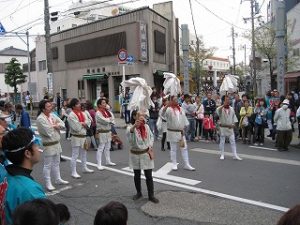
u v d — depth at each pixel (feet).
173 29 110.42
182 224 19.71
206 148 43.60
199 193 25.11
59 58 115.65
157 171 31.81
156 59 95.96
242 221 19.86
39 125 26.78
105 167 34.24
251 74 131.54
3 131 12.78
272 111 48.78
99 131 33.65
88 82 104.68
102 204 23.47
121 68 92.99
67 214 8.29
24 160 9.64
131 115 23.79
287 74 91.50
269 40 116.67
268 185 26.73
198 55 150.41
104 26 97.40
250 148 43.42
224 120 36.27
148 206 22.65
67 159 38.93
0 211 9.04
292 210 5.72
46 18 73.46
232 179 28.63
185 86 62.49
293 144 45.03
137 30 88.12
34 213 6.46
